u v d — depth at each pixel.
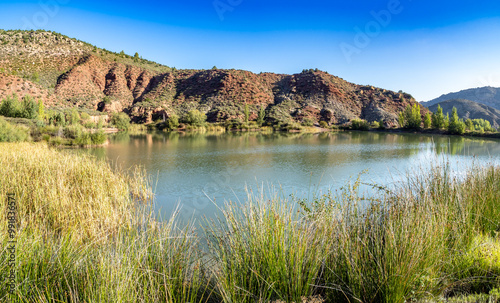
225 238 3.19
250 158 17.08
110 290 2.16
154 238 3.11
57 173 6.89
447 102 145.62
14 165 7.11
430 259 2.46
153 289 2.34
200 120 56.97
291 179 10.91
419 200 3.39
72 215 4.59
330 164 14.77
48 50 80.38
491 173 4.73
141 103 69.00
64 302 2.21
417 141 30.41
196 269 2.93
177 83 87.25
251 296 2.44
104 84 78.81
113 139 31.42
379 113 71.94
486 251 2.79
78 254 2.80
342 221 2.97
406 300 2.24
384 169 12.74
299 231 2.72
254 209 3.07
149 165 14.22
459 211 3.43
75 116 40.38
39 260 2.58
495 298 2.17
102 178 7.34
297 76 93.81
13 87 50.19
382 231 2.86
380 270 2.39
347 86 88.00
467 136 39.91
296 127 53.44
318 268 2.56
